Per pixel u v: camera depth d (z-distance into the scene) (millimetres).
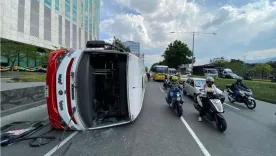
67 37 35062
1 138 3723
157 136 4336
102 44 5383
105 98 5445
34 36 26000
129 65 4852
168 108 7629
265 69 40625
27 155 3250
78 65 4090
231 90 9352
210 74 31203
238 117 6441
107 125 4547
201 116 5828
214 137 4379
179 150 3600
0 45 18984
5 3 21500
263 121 5914
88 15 47094
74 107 4020
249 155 3484
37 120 5301
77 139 4027
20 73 23219
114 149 3578
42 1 27500
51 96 4094
